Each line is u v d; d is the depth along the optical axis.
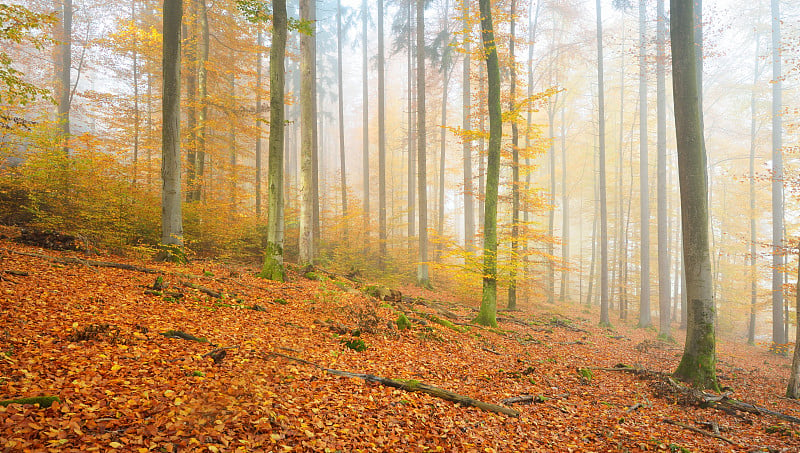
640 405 8.21
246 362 6.15
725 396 8.87
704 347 9.77
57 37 21.95
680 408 8.36
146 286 8.98
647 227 24.50
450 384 7.52
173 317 7.55
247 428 4.31
